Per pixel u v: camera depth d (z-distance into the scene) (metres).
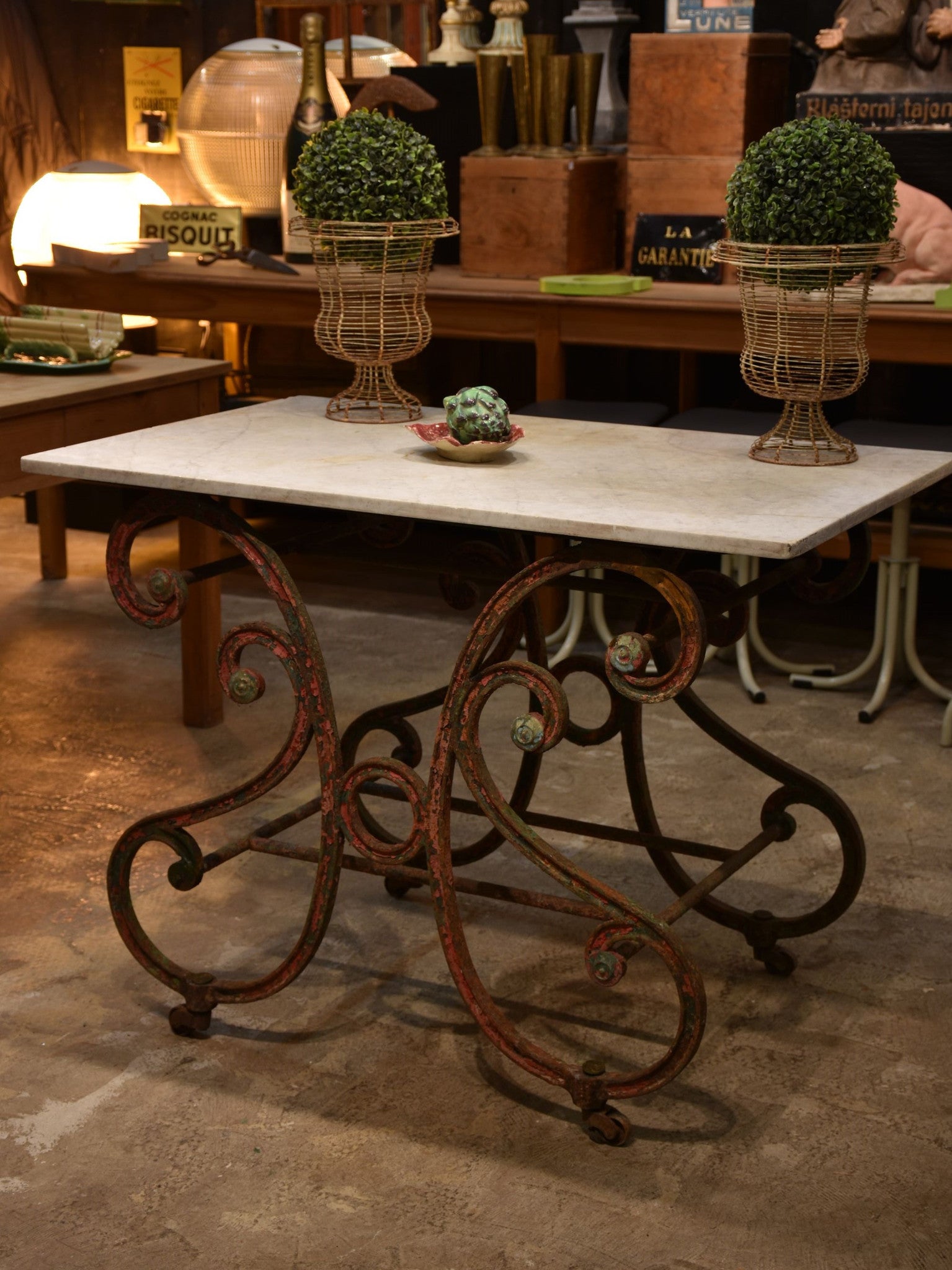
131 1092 2.41
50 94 6.06
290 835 3.32
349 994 2.71
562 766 3.70
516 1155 2.26
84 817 3.38
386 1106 2.38
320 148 2.72
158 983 2.74
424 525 5.14
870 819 3.41
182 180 6.01
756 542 2.05
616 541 2.19
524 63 4.69
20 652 4.46
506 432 2.57
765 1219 2.12
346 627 4.71
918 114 4.26
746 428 4.12
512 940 2.90
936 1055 2.53
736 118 4.48
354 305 2.83
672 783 3.60
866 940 2.90
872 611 4.88
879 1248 2.06
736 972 2.79
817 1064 2.50
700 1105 2.39
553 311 4.41
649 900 3.05
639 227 4.66
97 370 3.56
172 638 4.61
